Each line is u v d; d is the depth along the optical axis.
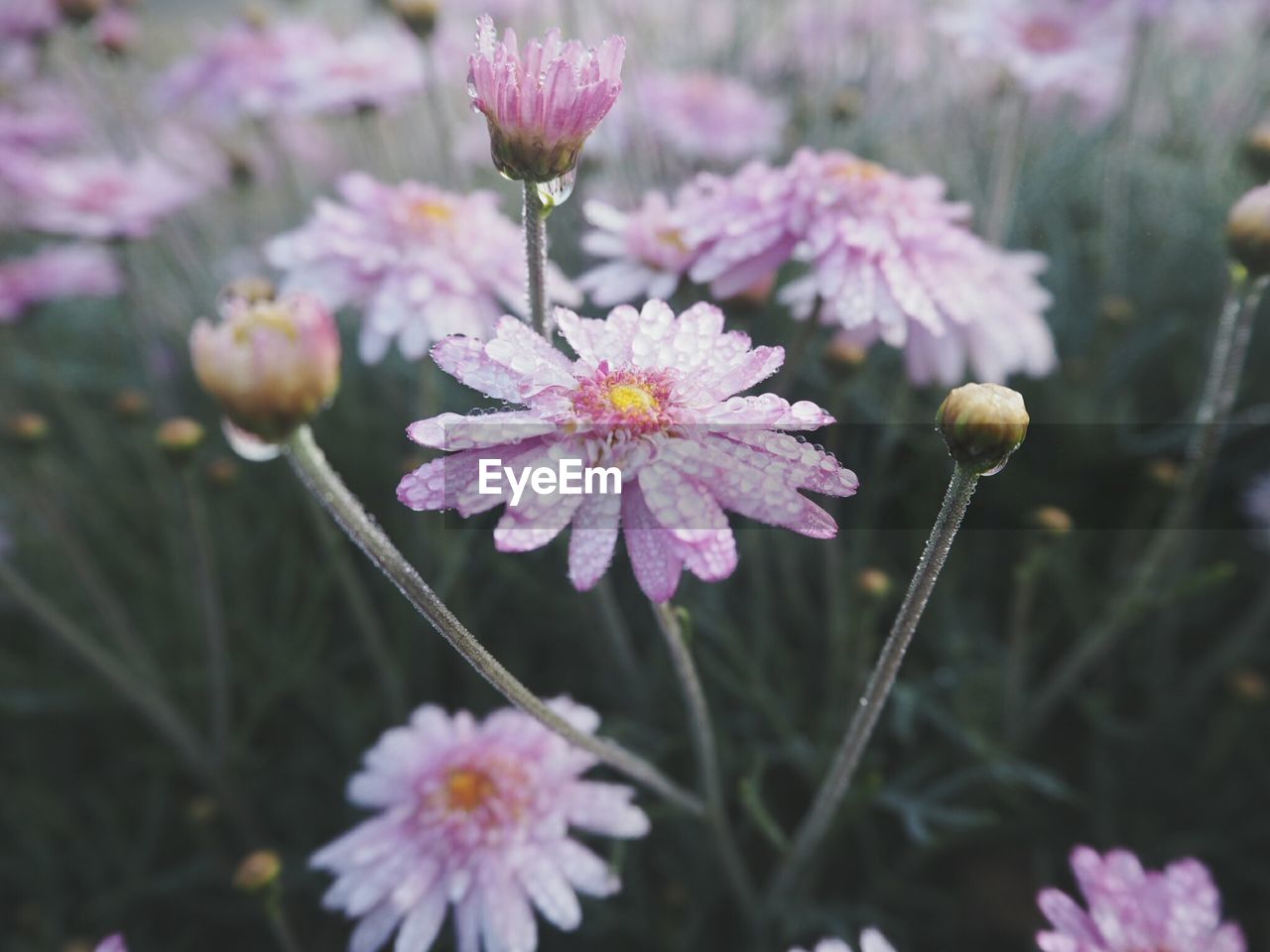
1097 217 0.39
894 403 0.28
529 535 0.11
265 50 0.36
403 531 0.30
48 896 0.28
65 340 0.43
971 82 0.41
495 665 0.13
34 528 0.33
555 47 0.13
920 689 0.25
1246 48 0.43
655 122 0.35
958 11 0.32
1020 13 0.31
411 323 0.21
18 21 0.37
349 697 0.28
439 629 0.13
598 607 0.23
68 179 0.32
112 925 0.28
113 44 0.37
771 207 0.19
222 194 0.45
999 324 0.21
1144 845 0.27
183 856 0.30
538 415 0.12
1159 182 0.38
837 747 0.25
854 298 0.18
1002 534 0.32
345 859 0.17
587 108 0.13
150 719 0.26
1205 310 0.37
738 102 0.36
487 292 0.22
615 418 0.12
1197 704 0.30
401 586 0.12
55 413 0.40
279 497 0.34
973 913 0.27
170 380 0.37
